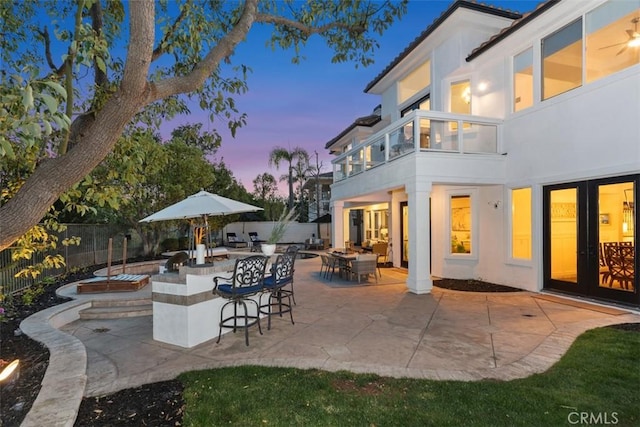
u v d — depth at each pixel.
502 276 9.48
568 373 3.90
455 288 9.21
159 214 6.05
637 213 6.51
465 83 10.62
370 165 11.55
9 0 4.18
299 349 4.94
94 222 13.85
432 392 3.57
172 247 18.16
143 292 8.19
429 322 6.20
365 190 11.84
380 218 18.64
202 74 3.64
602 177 7.08
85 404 3.48
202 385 3.79
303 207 30.48
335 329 5.86
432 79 11.45
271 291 6.05
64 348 4.49
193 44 4.54
